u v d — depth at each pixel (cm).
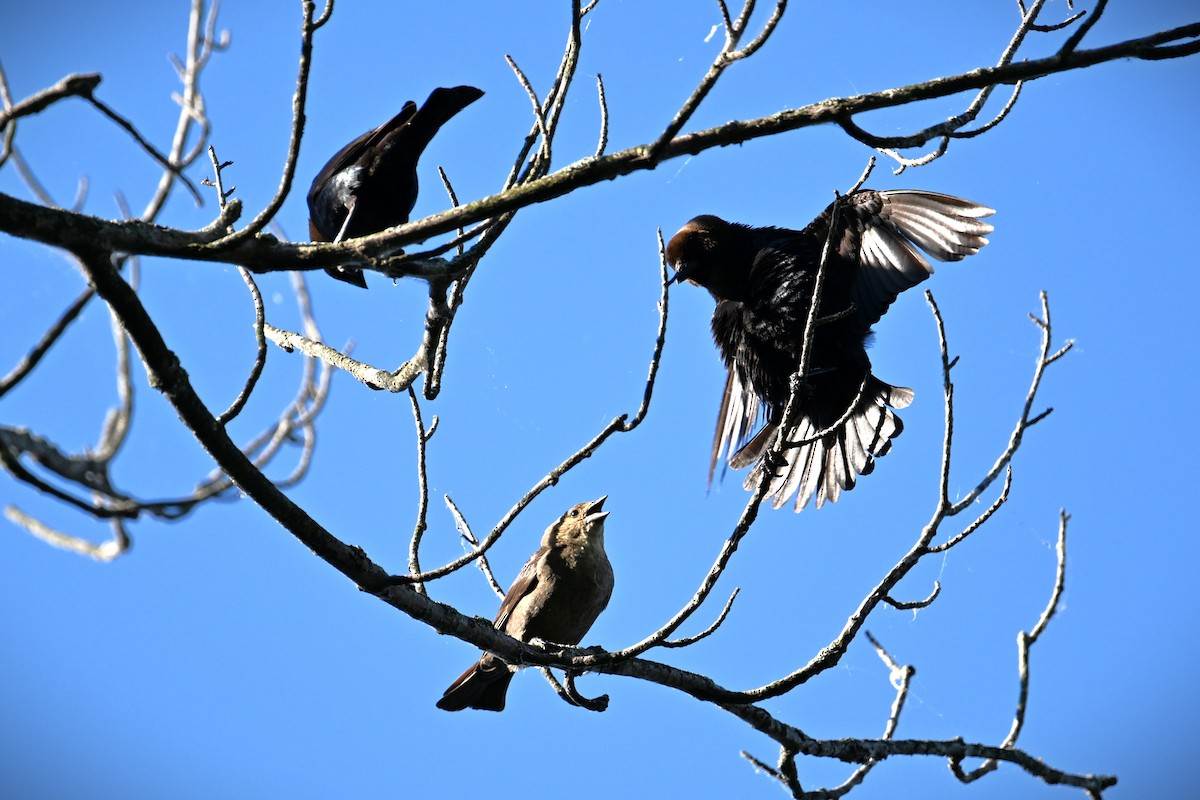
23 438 530
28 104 507
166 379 627
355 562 738
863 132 706
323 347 919
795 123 694
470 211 663
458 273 682
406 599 775
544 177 671
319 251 644
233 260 623
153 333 613
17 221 554
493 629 830
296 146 604
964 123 750
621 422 719
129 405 918
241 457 673
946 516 859
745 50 636
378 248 653
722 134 686
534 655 844
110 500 621
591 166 669
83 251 572
